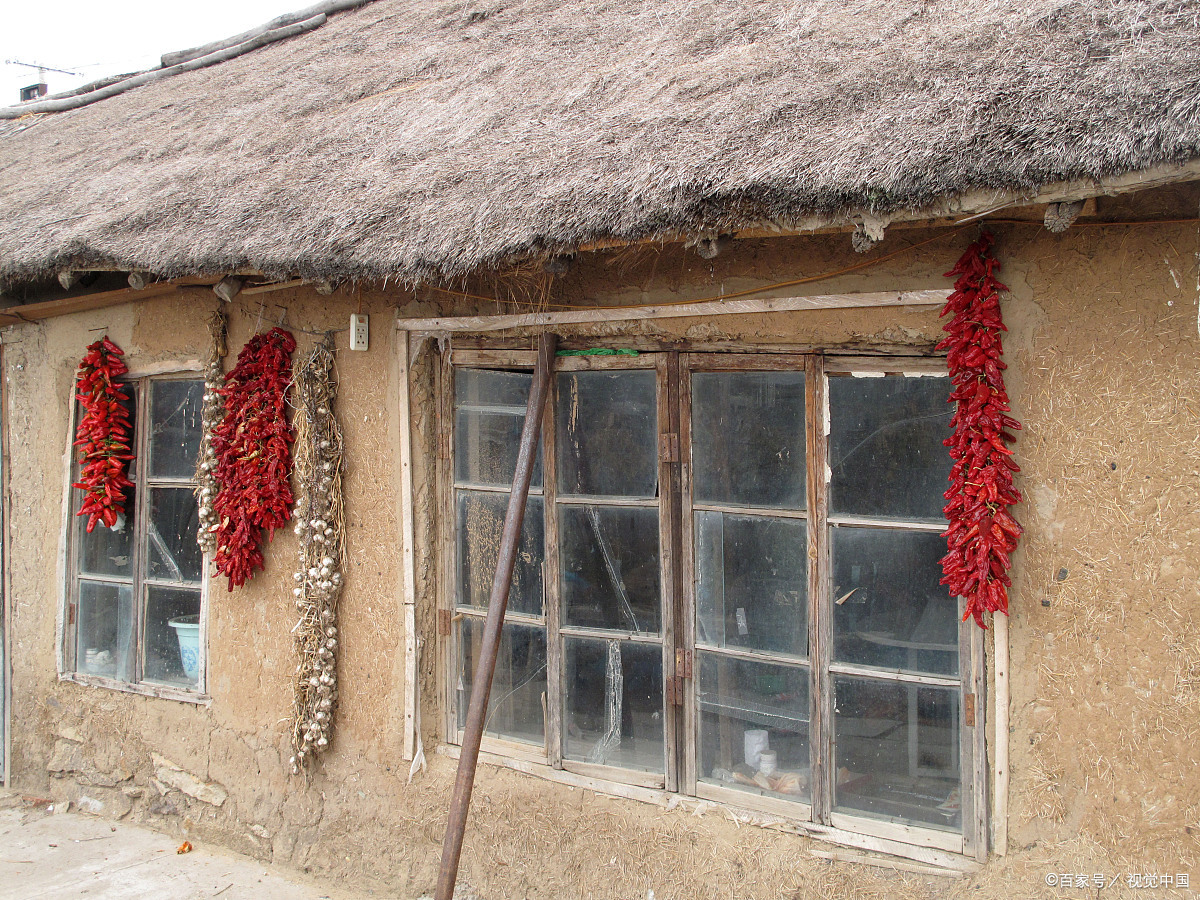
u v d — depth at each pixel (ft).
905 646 9.56
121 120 18.22
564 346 11.28
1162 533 8.04
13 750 16.25
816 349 9.79
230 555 13.00
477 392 12.17
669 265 10.39
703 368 10.53
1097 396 8.24
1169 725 8.04
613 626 11.34
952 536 8.50
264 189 11.77
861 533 9.73
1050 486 8.45
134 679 14.99
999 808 8.75
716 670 10.66
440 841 11.94
